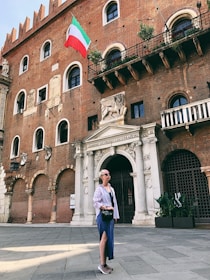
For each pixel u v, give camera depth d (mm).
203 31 12727
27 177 21188
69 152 18625
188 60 14406
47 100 22078
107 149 15953
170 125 13562
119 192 16109
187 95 13961
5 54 29531
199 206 12484
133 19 17953
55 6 24922
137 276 3434
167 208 11297
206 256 4594
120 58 17969
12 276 3781
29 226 16688
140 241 6914
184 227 10430
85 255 5211
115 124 15672
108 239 3881
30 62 25781
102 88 17828
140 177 13805
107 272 3646
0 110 26078
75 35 17156
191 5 15258
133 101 16078
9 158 23875
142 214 13203
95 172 16203
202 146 12641
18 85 26219
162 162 13773
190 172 13148
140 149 14328
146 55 14711
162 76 15234
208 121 12070
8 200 22141
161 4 16750
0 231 12953
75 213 16203
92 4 21422
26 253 5801
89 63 19703
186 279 3207
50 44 24219
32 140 22062
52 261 4770
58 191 18672
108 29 19281
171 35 15164
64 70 21578
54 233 10750
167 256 4715
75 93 19938
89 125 18281
